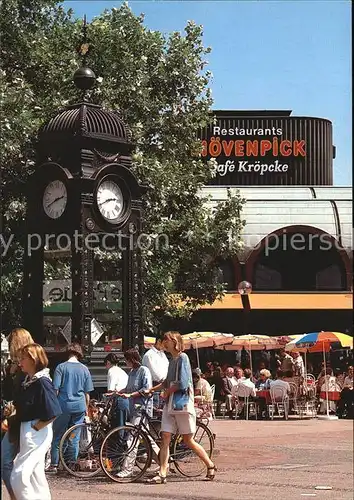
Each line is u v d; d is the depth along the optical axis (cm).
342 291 4762
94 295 1661
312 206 4938
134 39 2683
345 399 2959
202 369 4400
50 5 2594
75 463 1390
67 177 1527
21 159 2175
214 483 1359
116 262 2081
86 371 1418
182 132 2733
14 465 886
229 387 3133
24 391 898
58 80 2534
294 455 1770
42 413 885
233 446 1952
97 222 1544
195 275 2842
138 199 1605
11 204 2122
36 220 1581
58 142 1568
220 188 5238
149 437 1380
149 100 2652
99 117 1577
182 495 1237
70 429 1391
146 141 2681
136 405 1391
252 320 4741
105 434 1398
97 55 2609
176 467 1413
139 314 1608
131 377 1412
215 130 5962
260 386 2975
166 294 2683
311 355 4059
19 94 2250
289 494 1260
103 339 1669
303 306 4650
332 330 4753
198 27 2770
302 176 5991
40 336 1612
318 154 6006
